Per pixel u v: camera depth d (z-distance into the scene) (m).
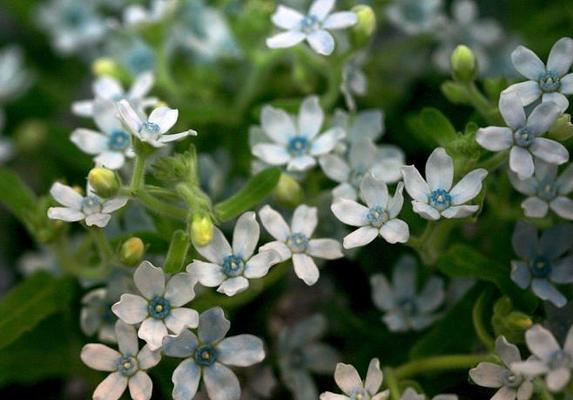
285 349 0.57
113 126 0.56
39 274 0.56
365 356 0.57
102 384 0.51
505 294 0.53
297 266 0.52
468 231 0.58
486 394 0.55
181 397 0.51
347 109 0.62
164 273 0.51
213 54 0.64
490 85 0.56
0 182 0.57
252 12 0.61
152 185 0.55
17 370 0.58
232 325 0.58
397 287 0.57
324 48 0.54
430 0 0.64
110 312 0.56
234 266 0.52
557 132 0.52
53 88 0.71
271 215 0.53
